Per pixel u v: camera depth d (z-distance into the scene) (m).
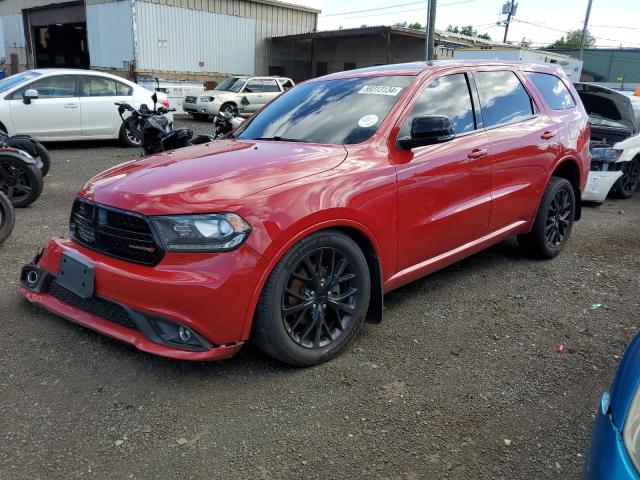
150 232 2.76
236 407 2.81
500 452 2.54
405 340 3.58
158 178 3.01
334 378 3.10
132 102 11.86
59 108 11.00
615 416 1.59
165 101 12.54
